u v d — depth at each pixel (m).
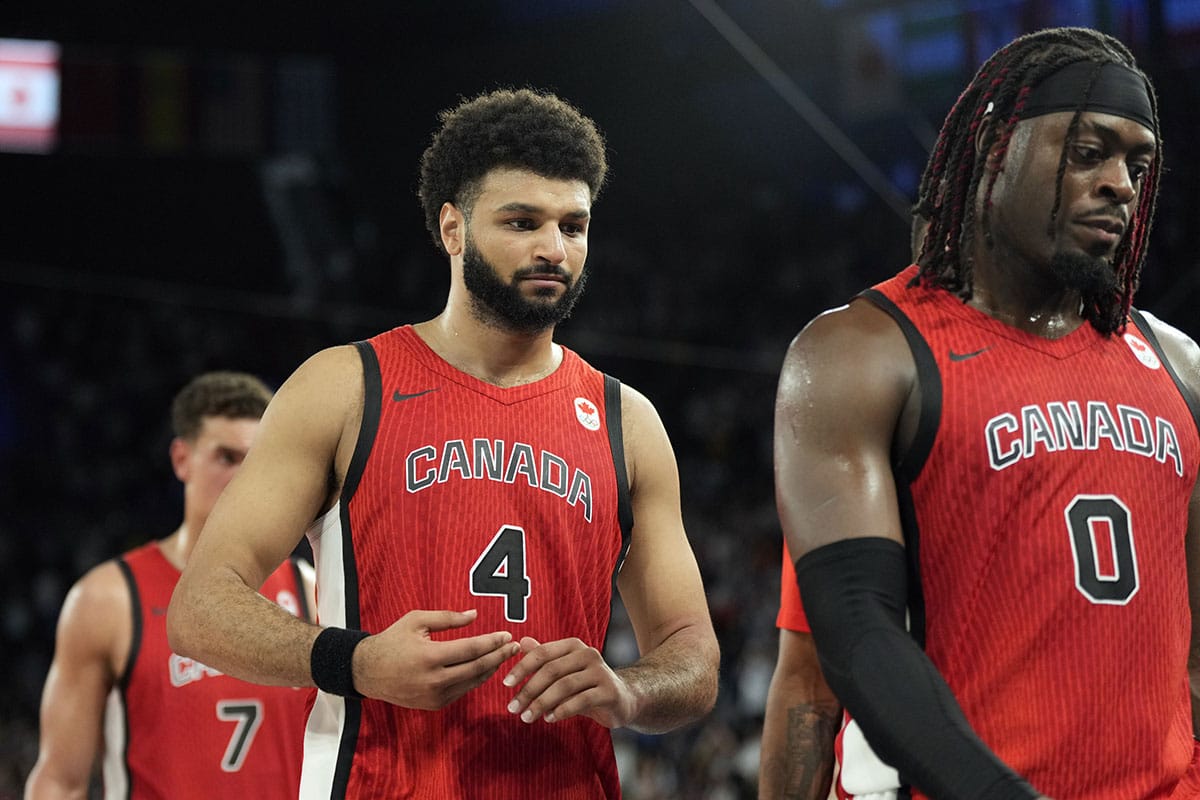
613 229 18.12
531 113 2.42
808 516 1.84
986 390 1.89
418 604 2.31
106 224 19.34
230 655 2.19
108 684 3.61
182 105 16.30
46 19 16.38
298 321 19.17
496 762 2.31
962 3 6.95
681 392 17.45
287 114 16.73
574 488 2.41
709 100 15.80
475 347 2.46
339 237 19.19
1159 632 1.89
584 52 16.16
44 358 18.47
